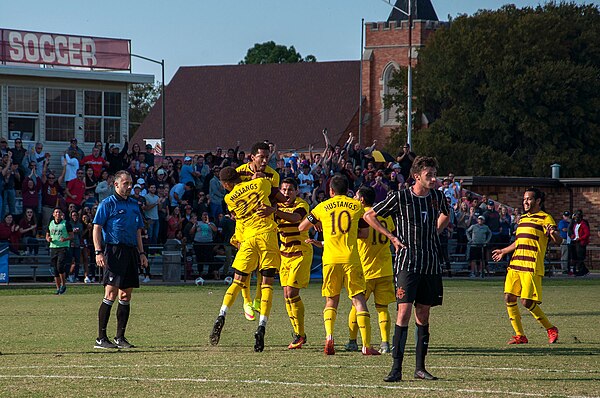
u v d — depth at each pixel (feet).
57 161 185.98
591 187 248.73
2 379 49.96
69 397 44.29
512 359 59.82
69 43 184.96
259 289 75.72
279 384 48.32
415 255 50.72
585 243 186.29
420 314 51.44
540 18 360.69
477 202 188.14
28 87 182.91
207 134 431.02
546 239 71.97
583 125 353.72
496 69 355.97
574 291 140.56
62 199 154.61
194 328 81.76
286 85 440.45
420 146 362.12
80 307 105.40
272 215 66.59
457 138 371.15
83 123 188.65
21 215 154.61
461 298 122.42
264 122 428.97
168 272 151.64
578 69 352.90
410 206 51.06
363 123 425.28
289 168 171.53
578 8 377.91
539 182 248.52
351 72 437.17
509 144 367.86
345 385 48.14
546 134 351.67
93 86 189.37
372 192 65.87
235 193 66.54
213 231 155.74
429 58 382.83
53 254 127.03
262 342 63.62
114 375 51.47
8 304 110.11
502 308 105.19
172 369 53.88
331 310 62.85
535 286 70.54
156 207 154.10
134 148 168.45
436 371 53.88
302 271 65.82
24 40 180.55
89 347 67.15
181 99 446.19
